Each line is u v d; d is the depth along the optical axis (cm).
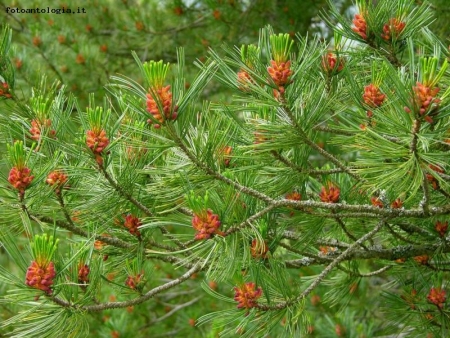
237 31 223
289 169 107
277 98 100
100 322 191
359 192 116
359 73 111
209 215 97
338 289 129
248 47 98
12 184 100
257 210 106
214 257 96
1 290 183
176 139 98
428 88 89
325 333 168
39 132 107
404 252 117
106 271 112
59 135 108
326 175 113
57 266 97
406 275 128
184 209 111
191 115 99
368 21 110
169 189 103
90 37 253
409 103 90
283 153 112
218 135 103
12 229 107
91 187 106
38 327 97
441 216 115
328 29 225
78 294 102
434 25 157
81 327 101
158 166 108
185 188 99
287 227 112
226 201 99
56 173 106
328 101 103
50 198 106
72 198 109
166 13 241
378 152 94
